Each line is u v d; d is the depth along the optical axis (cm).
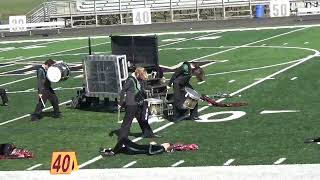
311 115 3956
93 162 3181
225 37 8812
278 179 2692
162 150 3259
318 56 6488
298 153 3114
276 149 3216
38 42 9806
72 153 2917
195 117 4019
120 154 3300
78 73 6438
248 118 3991
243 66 6209
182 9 12106
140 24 11450
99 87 4438
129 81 3406
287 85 5056
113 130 3894
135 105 3375
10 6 15812
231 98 4675
